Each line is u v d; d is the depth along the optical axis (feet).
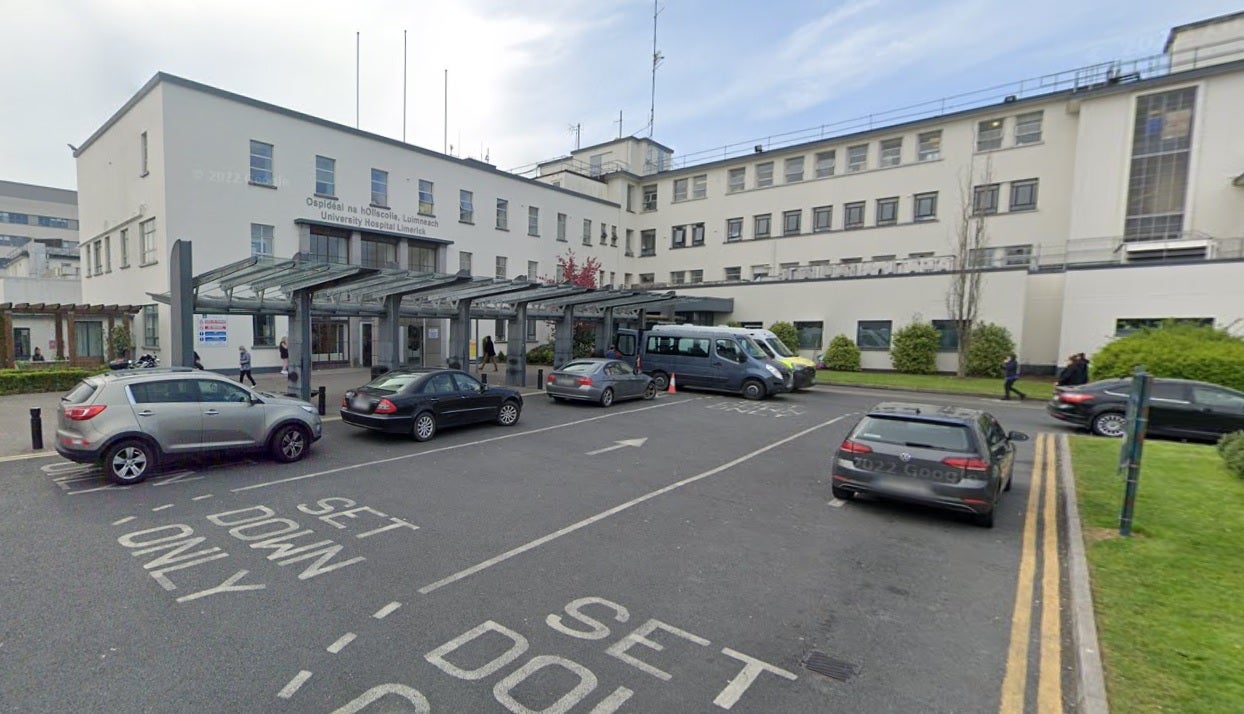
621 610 15.20
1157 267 69.56
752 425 45.11
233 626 13.88
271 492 24.82
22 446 31.91
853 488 23.52
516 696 11.46
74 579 16.24
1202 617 14.11
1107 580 16.43
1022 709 11.44
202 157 66.23
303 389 44.60
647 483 27.96
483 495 25.30
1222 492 25.12
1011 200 93.97
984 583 17.35
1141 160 79.92
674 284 132.57
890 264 102.01
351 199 81.76
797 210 116.57
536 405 53.16
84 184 89.20
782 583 17.10
